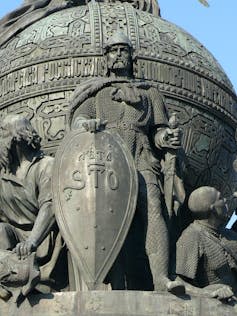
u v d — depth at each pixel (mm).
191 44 11047
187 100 10562
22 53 10742
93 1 11422
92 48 10500
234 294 9727
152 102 10094
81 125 9648
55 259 9594
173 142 9852
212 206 9750
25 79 10594
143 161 9867
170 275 9523
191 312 9031
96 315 8883
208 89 10750
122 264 9516
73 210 9289
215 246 9703
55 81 10461
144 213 9641
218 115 10789
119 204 9312
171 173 9828
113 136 9555
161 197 9781
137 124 9922
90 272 9117
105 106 9953
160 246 9508
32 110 10477
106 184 9320
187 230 9719
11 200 9945
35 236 9359
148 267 9734
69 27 10789
